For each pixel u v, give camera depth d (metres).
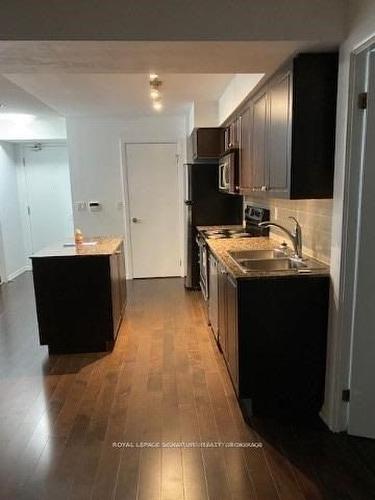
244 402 2.49
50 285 3.28
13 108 4.91
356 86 1.90
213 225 5.09
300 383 2.36
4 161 6.05
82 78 3.53
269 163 2.57
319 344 2.31
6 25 1.85
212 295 3.52
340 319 2.13
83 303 3.32
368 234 2.00
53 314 3.32
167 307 4.57
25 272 6.70
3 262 5.92
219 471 1.93
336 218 2.10
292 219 2.82
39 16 1.86
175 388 2.74
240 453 2.06
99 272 3.29
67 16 1.86
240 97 3.33
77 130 5.65
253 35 1.92
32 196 6.64
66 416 2.42
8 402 2.60
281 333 2.29
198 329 3.85
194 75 3.56
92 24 1.88
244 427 2.29
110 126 5.67
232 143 3.93
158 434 2.23
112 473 1.93
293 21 1.92
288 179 2.21
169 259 6.08
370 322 2.08
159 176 5.83
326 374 2.31
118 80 3.63
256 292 2.24
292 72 2.11
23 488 1.85
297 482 1.85
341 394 2.20
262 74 2.52
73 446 2.14
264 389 2.35
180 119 5.70
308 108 2.12
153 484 1.85
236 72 2.42
